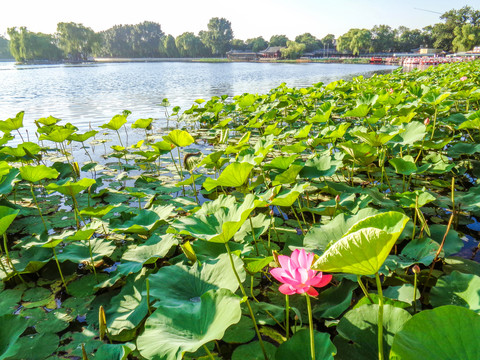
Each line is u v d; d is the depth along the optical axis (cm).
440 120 636
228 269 212
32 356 203
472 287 180
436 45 9700
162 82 2958
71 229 382
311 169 365
